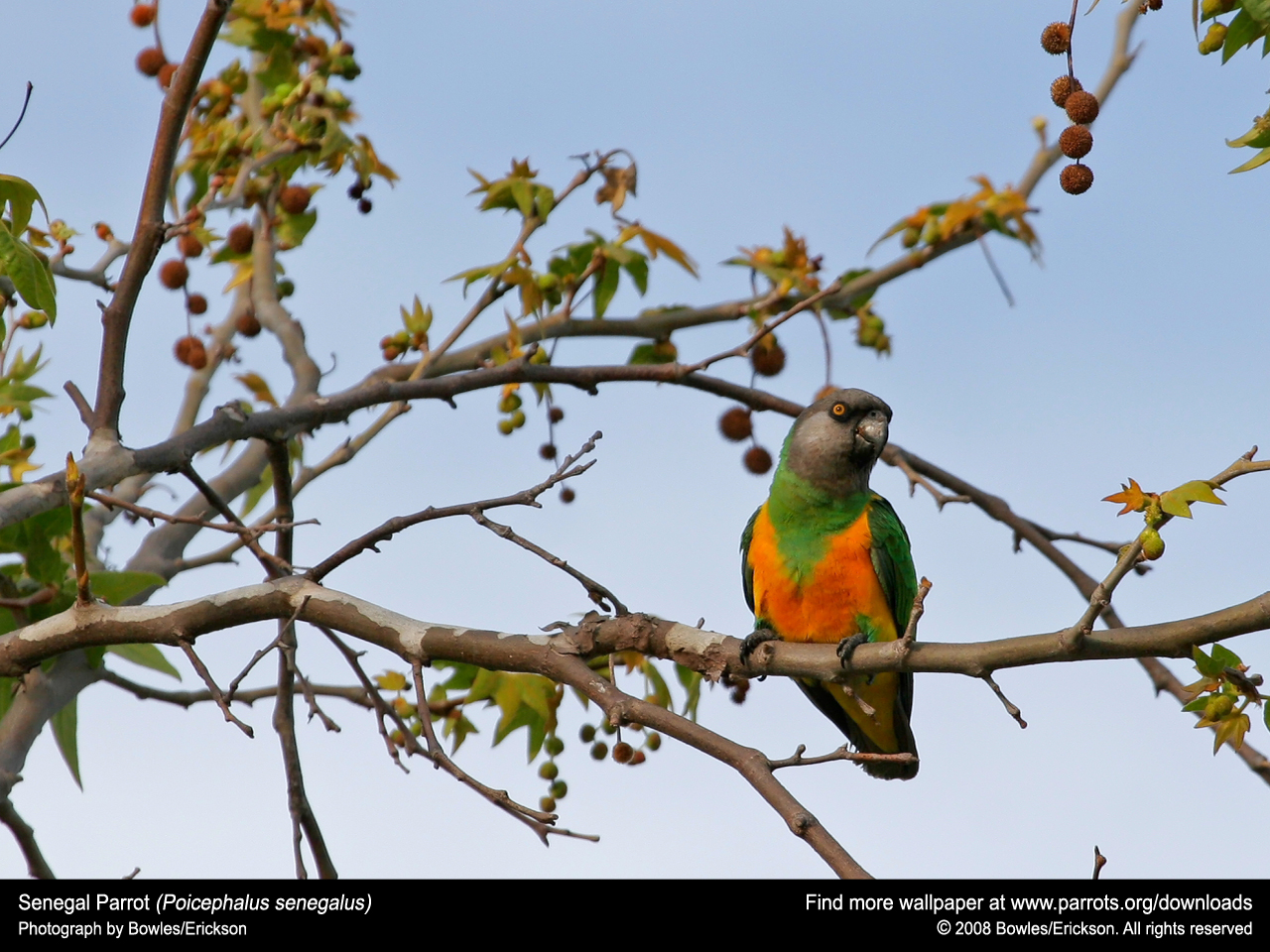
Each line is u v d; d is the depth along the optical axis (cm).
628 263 1179
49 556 912
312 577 845
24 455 1072
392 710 929
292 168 1196
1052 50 725
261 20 1252
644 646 795
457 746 1102
